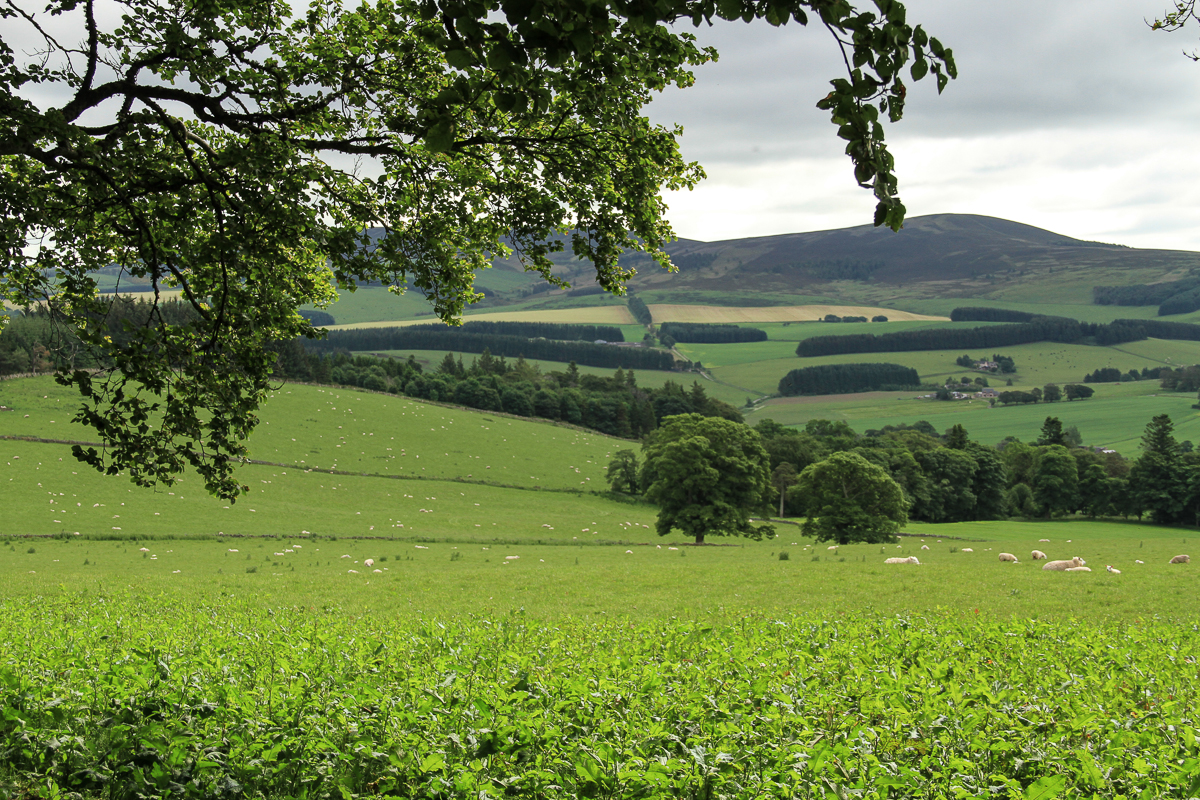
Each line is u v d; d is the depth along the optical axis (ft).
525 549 198.39
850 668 33.60
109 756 19.90
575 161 37.17
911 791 19.39
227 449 36.47
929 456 345.51
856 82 14.90
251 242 34.40
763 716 23.76
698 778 18.95
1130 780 20.21
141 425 34.83
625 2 14.87
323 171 35.96
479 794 17.35
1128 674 35.32
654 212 39.04
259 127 34.78
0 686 23.06
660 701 26.02
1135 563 115.85
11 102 27.45
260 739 19.58
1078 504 358.84
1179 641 49.01
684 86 33.76
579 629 53.01
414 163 37.55
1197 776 18.80
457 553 183.11
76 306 37.70
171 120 33.81
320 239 35.42
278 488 269.44
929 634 46.34
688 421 235.40
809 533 217.56
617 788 18.80
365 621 57.57
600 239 39.58
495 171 39.14
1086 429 621.72
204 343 37.52
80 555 158.10
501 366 627.05
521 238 39.52
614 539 240.32
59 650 31.04
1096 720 24.13
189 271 40.27
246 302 38.17
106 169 31.50
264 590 94.58
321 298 44.91
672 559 160.86
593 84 25.58
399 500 280.51
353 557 169.27
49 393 306.96
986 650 42.27
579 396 495.41
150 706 22.25
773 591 94.27
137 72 33.06
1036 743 22.76
